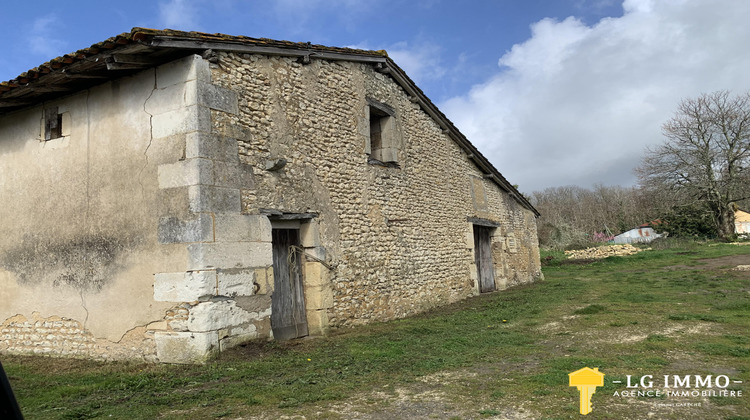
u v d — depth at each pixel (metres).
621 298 9.34
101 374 4.88
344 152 7.71
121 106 5.89
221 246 5.34
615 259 21.28
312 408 3.45
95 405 3.72
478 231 12.87
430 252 9.96
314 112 7.16
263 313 5.79
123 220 5.71
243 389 3.99
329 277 7.05
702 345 5.04
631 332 6.00
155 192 5.50
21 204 6.63
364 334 6.61
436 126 10.91
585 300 9.35
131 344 5.51
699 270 14.25
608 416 3.11
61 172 6.30
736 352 4.72
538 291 11.69
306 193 6.80
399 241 8.92
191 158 5.28
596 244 30.31
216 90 5.59
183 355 5.11
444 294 10.27
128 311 5.56
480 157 12.54
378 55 8.59
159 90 5.61
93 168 6.03
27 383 4.66
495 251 13.55
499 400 3.50
